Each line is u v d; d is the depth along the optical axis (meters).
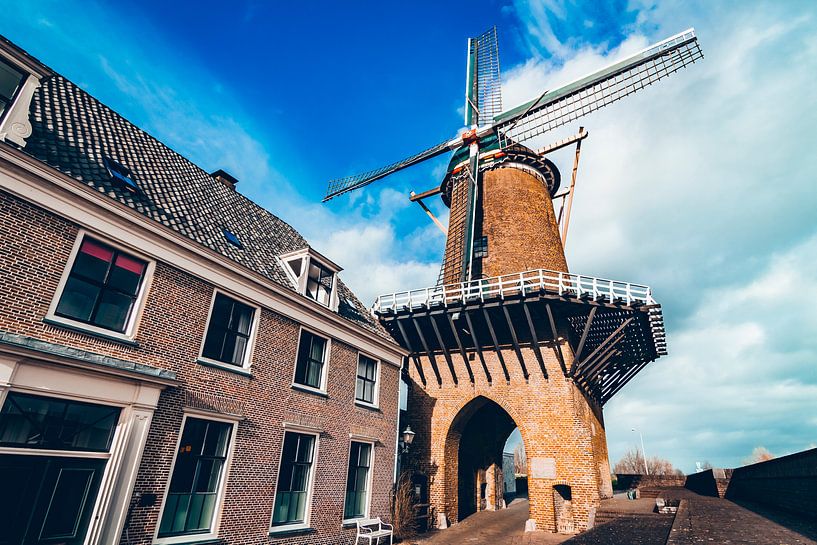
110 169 9.46
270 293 11.09
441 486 16.47
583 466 14.54
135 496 7.55
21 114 7.52
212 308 9.75
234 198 14.61
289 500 10.62
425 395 17.95
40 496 6.52
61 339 7.14
